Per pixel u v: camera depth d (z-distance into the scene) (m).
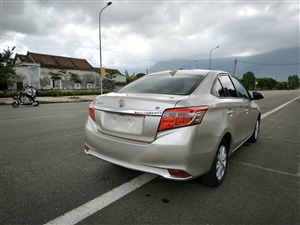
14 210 2.18
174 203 2.32
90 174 3.07
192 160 2.14
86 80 34.97
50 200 2.38
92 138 2.70
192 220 2.04
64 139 4.98
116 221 2.02
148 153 2.16
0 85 23.17
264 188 2.69
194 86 2.68
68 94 27.62
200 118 2.20
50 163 3.48
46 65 29.69
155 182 2.82
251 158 3.85
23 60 30.25
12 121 7.50
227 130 2.71
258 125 5.01
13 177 2.96
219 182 2.71
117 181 2.85
